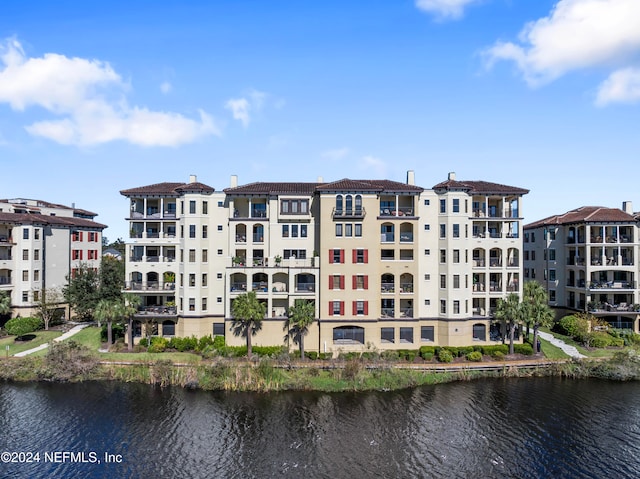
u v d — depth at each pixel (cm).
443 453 3209
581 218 6169
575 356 5141
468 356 5022
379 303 5328
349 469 2998
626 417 3794
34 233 6400
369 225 5266
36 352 5172
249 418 3744
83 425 3600
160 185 5903
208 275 5450
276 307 5359
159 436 3422
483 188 5628
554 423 3681
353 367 4594
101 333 5669
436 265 5441
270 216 5459
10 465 3012
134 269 5556
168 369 4606
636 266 6016
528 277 7275
